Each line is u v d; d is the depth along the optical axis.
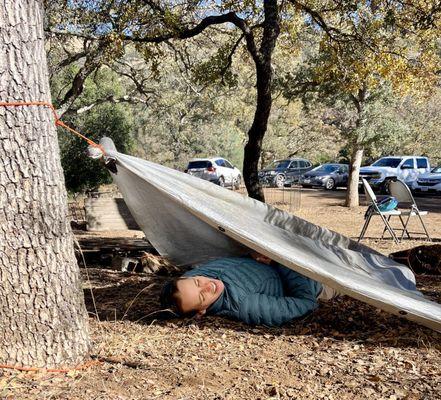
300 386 3.36
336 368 3.66
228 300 4.73
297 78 18.00
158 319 4.93
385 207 12.59
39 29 3.52
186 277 4.86
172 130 40.25
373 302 4.35
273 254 4.52
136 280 6.96
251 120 44.19
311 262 4.58
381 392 3.28
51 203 3.51
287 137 44.25
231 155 44.84
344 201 26.27
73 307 3.62
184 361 3.75
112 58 13.07
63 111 13.93
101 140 5.02
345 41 13.00
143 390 3.25
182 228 5.88
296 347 4.12
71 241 3.65
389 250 11.41
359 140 21.11
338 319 4.86
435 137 33.94
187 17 13.38
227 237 5.91
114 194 21.11
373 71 13.48
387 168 28.75
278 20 11.89
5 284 3.44
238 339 4.31
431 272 7.80
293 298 4.85
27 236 3.44
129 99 19.80
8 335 3.46
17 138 3.40
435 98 32.19
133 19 12.70
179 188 5.13
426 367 3.69
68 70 22.69
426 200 26.03
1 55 3.38
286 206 24.70
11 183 3.40
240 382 3.40
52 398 3.11
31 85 3.45
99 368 3.59
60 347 3.54
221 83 14.63
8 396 3.12
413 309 4.30
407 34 13.52
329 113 24.73
